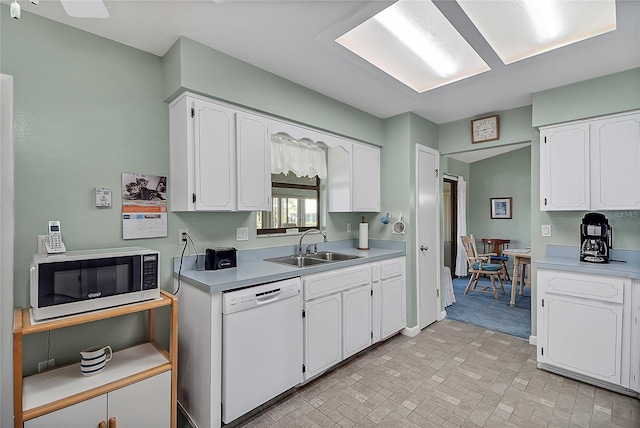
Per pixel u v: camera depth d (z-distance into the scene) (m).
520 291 4.69
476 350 2.82
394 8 1.73
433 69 2.39
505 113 3.16
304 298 2.17
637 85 2.23
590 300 2.19
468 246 5.01
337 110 2.86
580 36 1.91
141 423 1.57
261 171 2.28
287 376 2.04
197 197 1.94
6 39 1.59
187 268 2.16
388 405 2.01
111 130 1.90
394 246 3.29
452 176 5.88
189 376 1.90
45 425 1.31
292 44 1.96
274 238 2.73
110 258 1.55
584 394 2.11
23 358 1.63
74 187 1.77
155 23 1.74
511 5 1.67
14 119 1.60
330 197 3.20
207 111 2.00
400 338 3.11
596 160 2.41
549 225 2.84
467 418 1.88
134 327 1.99
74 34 1.78
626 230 2.47
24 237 1.62
